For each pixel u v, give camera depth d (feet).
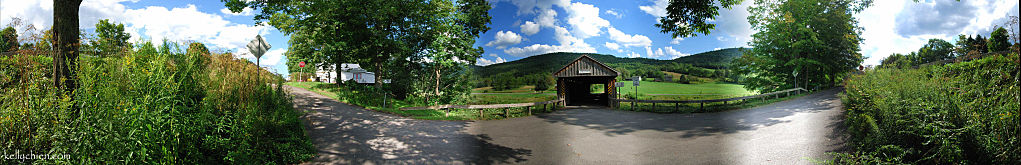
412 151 20.68
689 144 20.71
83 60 12.76
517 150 21.03
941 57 26.14
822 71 72.54
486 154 19.94
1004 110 10.23
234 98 16.38
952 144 11.18
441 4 70.18
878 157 13.64
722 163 15.56
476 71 78.95
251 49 24.80
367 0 59.77
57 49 12.37
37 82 11.16
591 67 61.57
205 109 13.92
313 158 18.38
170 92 12.21
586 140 24.29
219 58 18.81
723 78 89.81
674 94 82.28
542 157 19.20
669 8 31.07
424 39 71.05
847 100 25.84
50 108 10.13
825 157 15.21
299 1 58.70
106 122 9.84
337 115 35.60
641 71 127.85
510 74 107.65
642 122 35.35
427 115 41.70
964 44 20.29
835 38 70.38
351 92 60.18
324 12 58.08
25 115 9.58
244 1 46.03
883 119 15.78
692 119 35.94
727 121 31.45
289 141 18.88
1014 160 9.37
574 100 75.51
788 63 67.46
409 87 67.21
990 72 13.21
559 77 64.18
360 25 61.67
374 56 68.44
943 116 12.10
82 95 10.50
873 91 21.12
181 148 12.03
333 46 66.49
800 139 19.36
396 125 31.40
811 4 67.56
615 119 39.55
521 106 48.60
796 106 39.81
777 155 16.29
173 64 15.75
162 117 11.39
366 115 37.24
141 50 15.88
